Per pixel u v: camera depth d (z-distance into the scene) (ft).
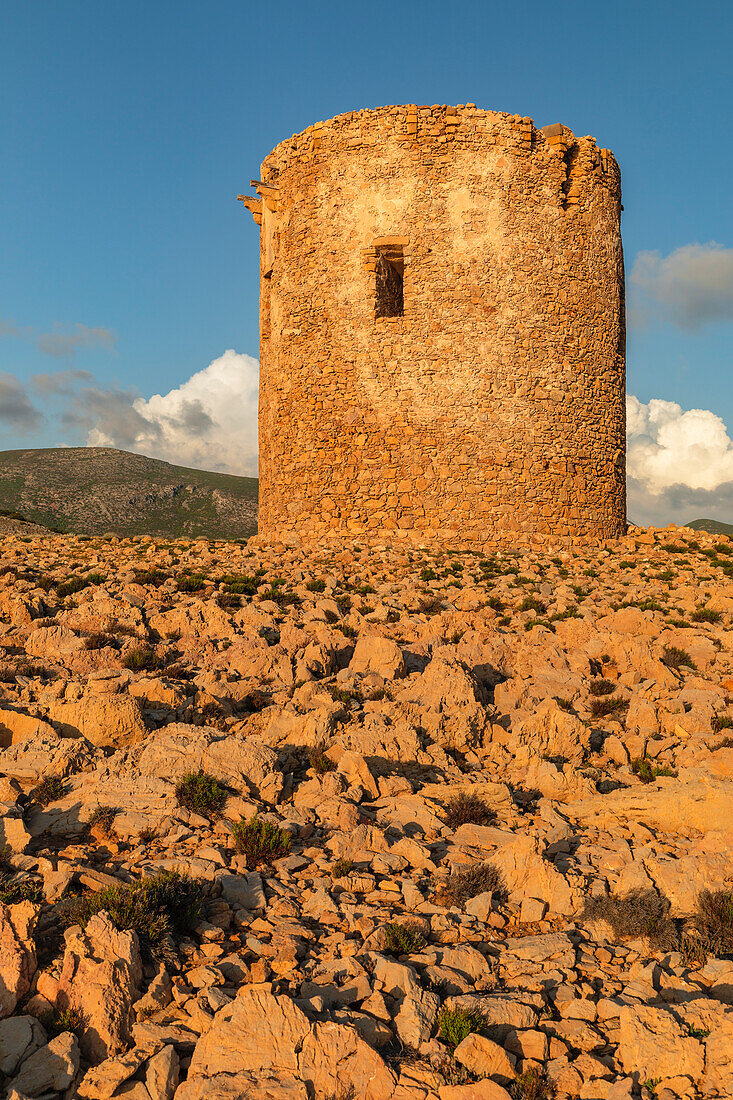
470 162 89.35
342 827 27.94
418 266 89.30
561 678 43.98
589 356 93.45
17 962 18.58
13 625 49.93
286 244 94.89
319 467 92.43
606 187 95.35
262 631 49.80
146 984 19.35
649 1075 16.83
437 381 89.04
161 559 74.90
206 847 25.68
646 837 28.43
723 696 42.24
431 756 34.24
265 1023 17.30
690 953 21.48
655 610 58.80
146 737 32.89
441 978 19.72
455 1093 15.99
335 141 91.20
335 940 21.53
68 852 25.04
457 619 54.39
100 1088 16.26
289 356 94.89
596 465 93.76
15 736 32.73
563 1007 19.27
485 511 88.58
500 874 24.84
